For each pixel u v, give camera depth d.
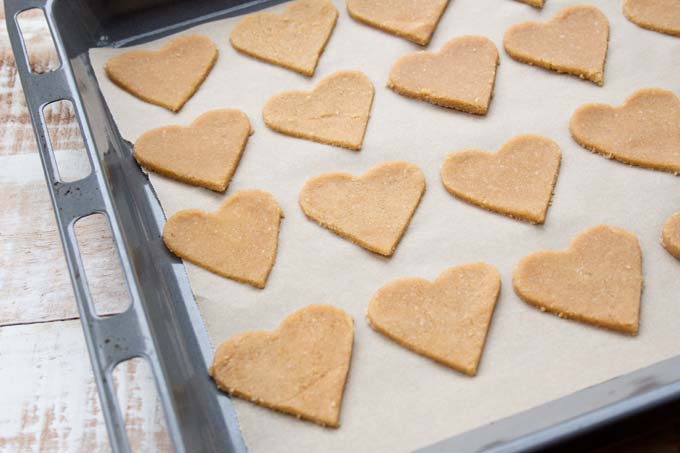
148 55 0.57
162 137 0.54
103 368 0.43
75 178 0.55
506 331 0.47
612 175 0.51
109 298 0.51
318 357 0.46
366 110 0.54
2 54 0.60
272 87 0.56
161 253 0.50
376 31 0.58
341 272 0.49
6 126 0.57
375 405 0.45
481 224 0.50
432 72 0.56
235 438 0.45
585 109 0.53
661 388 0.42
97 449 0.47
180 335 0.48
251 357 0.46
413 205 0.51
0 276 0.52
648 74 0.55
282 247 0.50
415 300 0.47
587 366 0.45
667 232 0.48
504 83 0.55
